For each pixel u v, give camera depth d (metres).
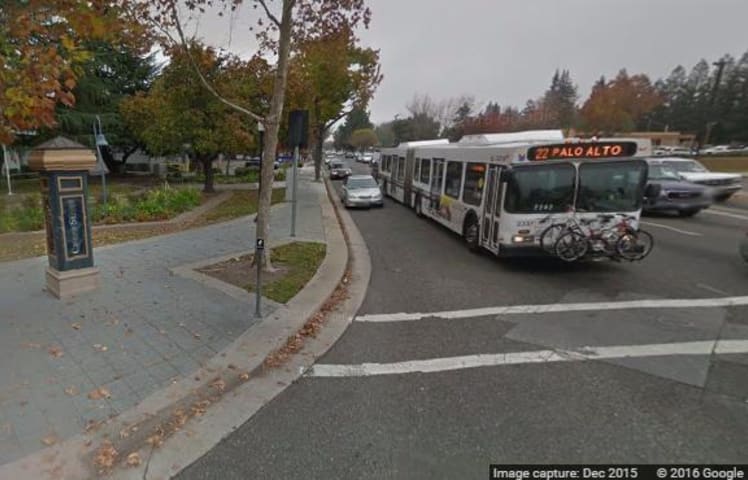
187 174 32.97
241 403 3.47
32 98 3.59
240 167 42.53
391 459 2.83
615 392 3.65
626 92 55.16
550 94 71.25
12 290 5.73
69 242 5.45
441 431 3.13
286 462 2.79
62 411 3.15
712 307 5.66
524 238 7.33
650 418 3.28
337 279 6.75
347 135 104.38
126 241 9.23
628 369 4.04
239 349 4.20
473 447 2.96
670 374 3.94
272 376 3.92
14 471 2.59
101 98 27.16
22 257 7.64
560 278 7.18
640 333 4.86
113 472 2.68
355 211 16.70
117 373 3.70
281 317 5.04
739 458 2.85
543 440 3.03
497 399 3.55
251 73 16.20
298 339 4.71
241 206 15.77
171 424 3.14
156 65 31.58
